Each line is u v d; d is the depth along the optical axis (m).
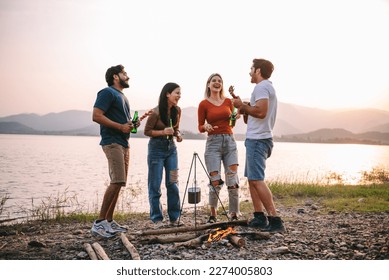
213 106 6.52
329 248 4.97
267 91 5.58
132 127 5.47
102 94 5.52
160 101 6.52
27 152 100.88
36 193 21.00
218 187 6.54
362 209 8.20
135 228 6.38
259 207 5.82
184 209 9.27
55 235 6.18
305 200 9.97
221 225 5.73
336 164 62.31
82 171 41.53
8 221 8.91
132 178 29.47
